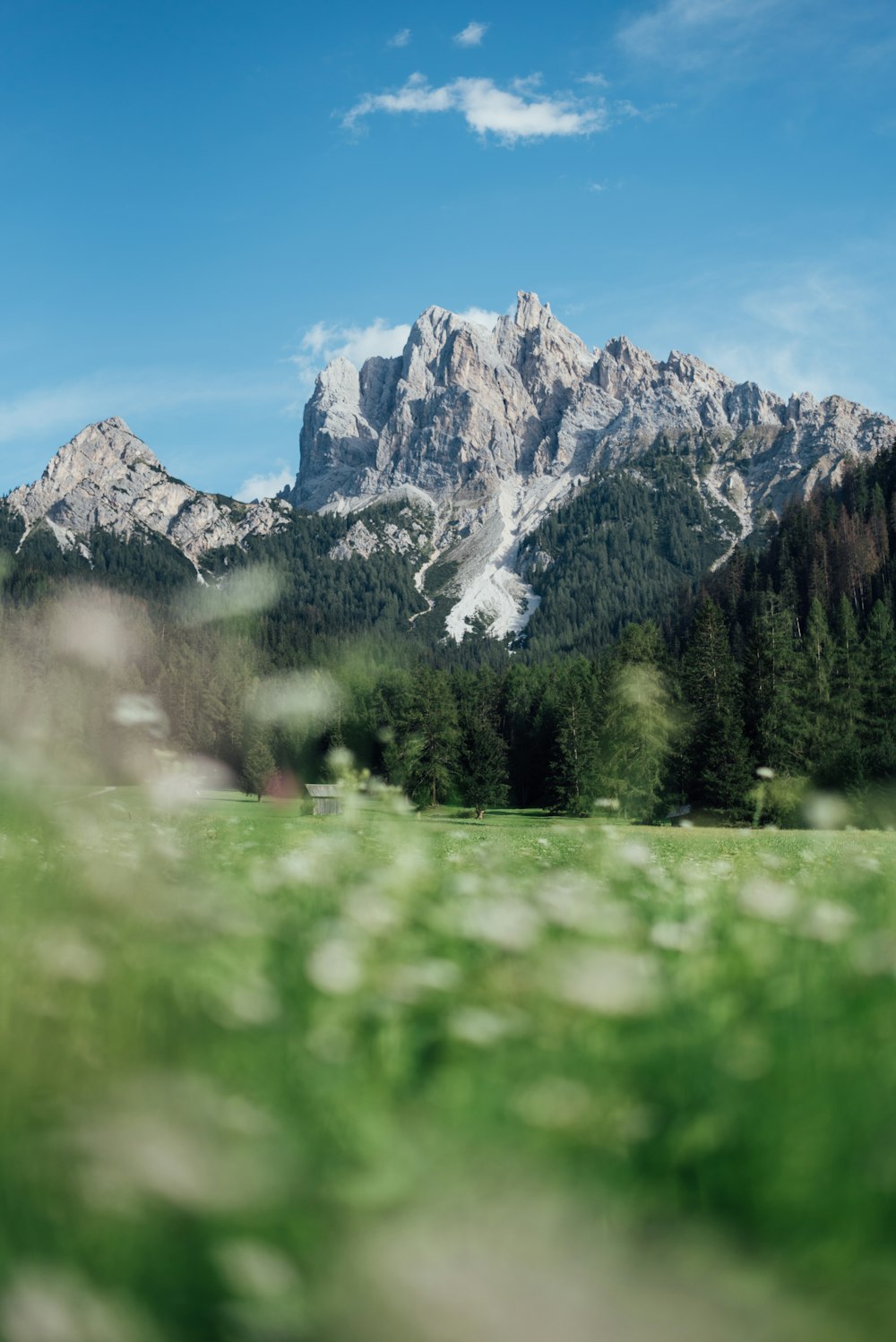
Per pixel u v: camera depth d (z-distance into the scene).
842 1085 2.10
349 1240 1.52
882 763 71.31
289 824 6.36
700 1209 1.82
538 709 113.56
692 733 69.31
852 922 3.69
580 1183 1.75
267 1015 2.51
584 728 74.94
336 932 3.39
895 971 3.02
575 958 2.46
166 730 4.38
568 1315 1.27
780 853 12.80
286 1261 1.46
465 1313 1.26
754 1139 1.87
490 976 2.88
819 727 75.94
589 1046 2.29
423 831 6.04
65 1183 1.62
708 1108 2.04
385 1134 1.92
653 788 57.81
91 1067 2.15
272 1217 1.60
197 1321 1.51
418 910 3.86
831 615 131.38
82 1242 1.58
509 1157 1.81
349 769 6.18
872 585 140.12
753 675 84.44
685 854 13.52
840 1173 1.77
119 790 4.46
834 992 2.87
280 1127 1.84
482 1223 1.48
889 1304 1.48
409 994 2.67
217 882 4.17
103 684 4.32
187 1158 1.55
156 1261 1.58
